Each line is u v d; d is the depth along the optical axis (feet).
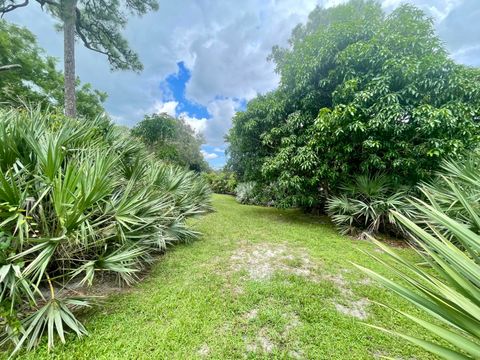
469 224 8.20
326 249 10.82
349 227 13.99
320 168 15.03
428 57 11.70
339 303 6.40
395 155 12.46
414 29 13.41
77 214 5.56
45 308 4.80
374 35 13.62
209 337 4.94
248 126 20.04
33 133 7.42
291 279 7.63
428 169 12.44
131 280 7.18
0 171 4.94
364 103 12.80
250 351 4.61
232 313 5.78
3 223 4.82
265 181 21.08
